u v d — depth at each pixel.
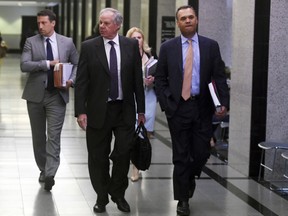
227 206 6.28
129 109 5.73
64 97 6.66
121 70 5.67
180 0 11.12
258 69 7.56
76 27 32.12
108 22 5.61
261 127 7.64
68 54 6.81
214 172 7.99
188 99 5.79
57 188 6.79
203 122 5.89
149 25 13.77
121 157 5.75
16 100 15.84
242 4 7.88
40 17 6.67
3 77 23.30
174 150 5.88
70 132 11.05
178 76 5.80
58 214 5.81
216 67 5.87
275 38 7.51
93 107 5.69
